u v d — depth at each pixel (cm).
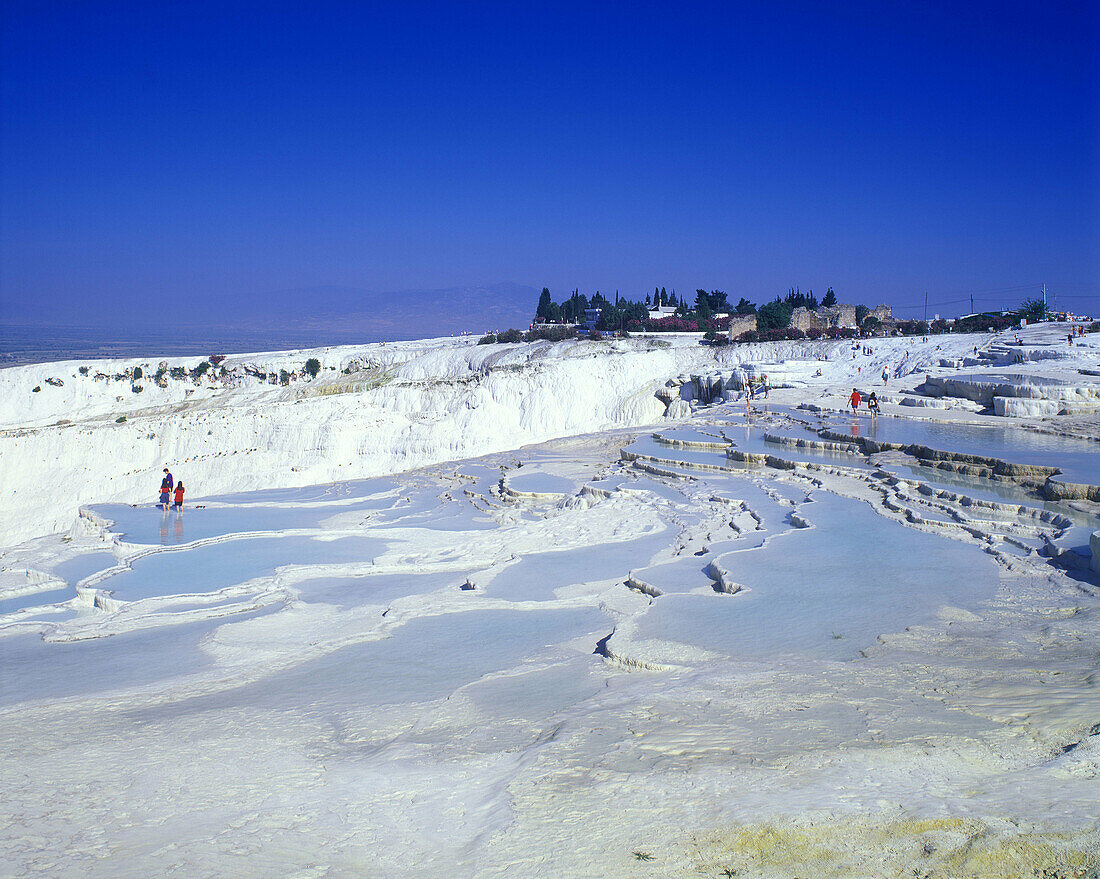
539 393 6200
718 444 2766
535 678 932
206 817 614
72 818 620
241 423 5291
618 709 761
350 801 630
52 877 521
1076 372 3534
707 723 709
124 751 771
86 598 1581
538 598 1289
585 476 2709
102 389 8469
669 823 529
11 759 758
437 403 5909
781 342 6850
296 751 757
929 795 531
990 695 729
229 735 807
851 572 1266
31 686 1055
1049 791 516
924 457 2197
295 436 5188
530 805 577
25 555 2066
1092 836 455
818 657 901
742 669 864
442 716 822
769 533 1573
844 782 562
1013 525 1484
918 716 688
